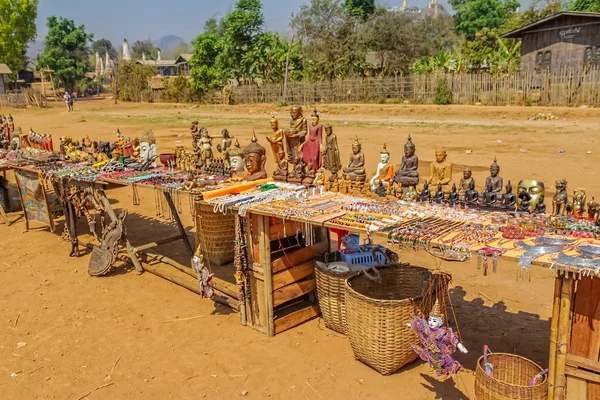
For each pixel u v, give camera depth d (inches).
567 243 149.8
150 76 2074.3
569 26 1095.0
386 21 1497.3
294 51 1579.7
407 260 291.7
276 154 253.6
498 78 1149.7
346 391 175.3
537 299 237.5
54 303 252.2
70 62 2421.3
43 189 338.6
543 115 920.9
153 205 435.2
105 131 976.3
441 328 159.8
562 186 182.4
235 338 214.4
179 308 244.7
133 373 191.2
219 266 298.8
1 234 366.3
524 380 159.9
